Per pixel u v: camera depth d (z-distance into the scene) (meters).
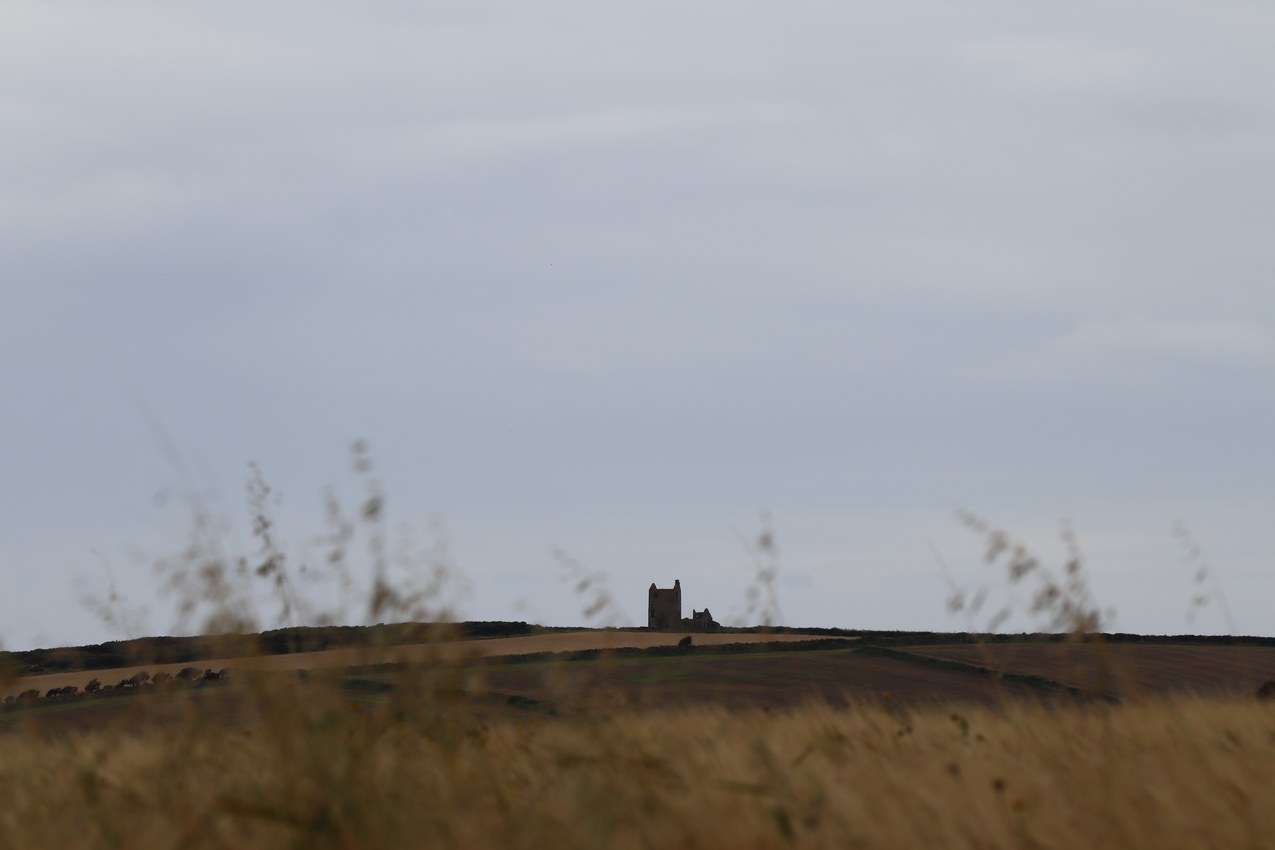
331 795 22.38
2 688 24.62
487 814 24.31
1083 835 22.84
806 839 22.66
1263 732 30.98
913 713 37.84
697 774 25.41
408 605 23.83
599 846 22.34
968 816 23.22
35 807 26.23
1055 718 33.09
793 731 31.41
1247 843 21.84
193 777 26.05
